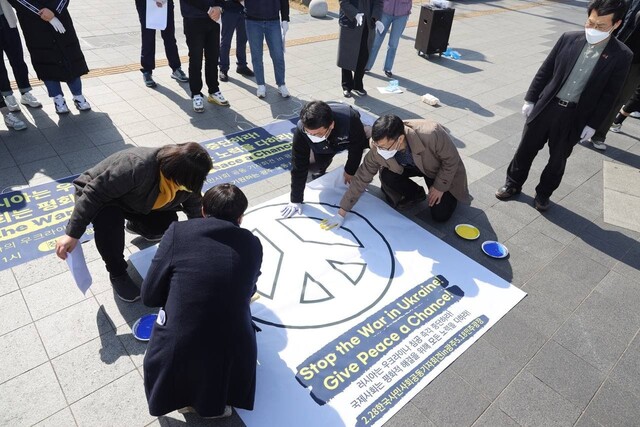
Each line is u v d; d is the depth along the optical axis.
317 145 3.19
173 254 1.77
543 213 3.88
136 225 2.96
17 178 3.71
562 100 3.32
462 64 7.75
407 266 3.14
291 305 2.74
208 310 1.73
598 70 3.10
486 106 6.02
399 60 7.67
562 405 2.31
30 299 2.66
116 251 2.54
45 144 4.22
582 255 3.42
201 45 4.75
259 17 5.08
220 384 1.85
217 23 4.80
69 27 4.38
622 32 4.46
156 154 2.30
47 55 4.32
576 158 4.86
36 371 2.27
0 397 2.14
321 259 3.12
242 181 3.94
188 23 4.60
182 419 2.11
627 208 4.05
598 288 3.11
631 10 4.35
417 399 2.28
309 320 2.66
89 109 4.88
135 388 2.23
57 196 3.53
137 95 5.38
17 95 5.14
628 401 2.37
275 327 2.59
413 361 2.47
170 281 1.78
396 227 3.52
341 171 3.89
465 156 4.70
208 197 1.90
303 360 2.42
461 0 13.27
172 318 1.77
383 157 3.04
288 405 2.19
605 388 2.42
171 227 1.83
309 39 8.23
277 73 5.55
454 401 2.28
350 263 3.12
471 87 6.69
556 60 3.31
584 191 4.26
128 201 2.42
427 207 3.83
